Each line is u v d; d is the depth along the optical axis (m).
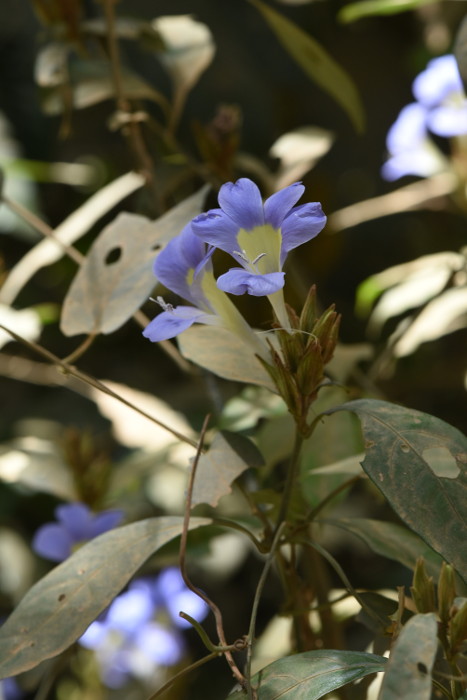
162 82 1.09
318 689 0.54
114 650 0.85
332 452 0.66
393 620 0.58
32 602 0.57
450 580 0.55
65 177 0.96
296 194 0.55
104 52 0.74
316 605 0.67
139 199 0.75
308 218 0.54
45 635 0.57
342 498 0.65
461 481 0.54
